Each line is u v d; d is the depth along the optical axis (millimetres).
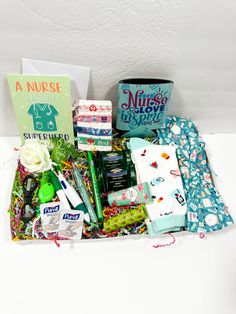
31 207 675
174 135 789
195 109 800
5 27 542
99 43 585
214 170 831
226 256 687
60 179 691
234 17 554
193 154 773
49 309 605
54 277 639
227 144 887
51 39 570
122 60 627
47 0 503
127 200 682
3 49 583
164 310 620
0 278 629
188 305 628
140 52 613
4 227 689
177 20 556
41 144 701
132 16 542
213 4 532
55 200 684
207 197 724
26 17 527
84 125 675
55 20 536
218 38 593
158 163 735
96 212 683
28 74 611
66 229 646
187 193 722
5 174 762
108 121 669
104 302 620
